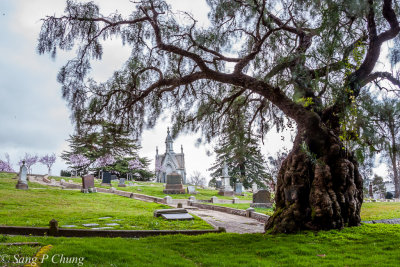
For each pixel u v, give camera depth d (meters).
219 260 7.30
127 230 11.72
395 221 16.83
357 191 12.06
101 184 44.50
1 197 23.86
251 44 15.53
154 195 36.50
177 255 7.78
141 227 13.50
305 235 10.35
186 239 10.31
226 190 42.41
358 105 10.30
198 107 16.41
